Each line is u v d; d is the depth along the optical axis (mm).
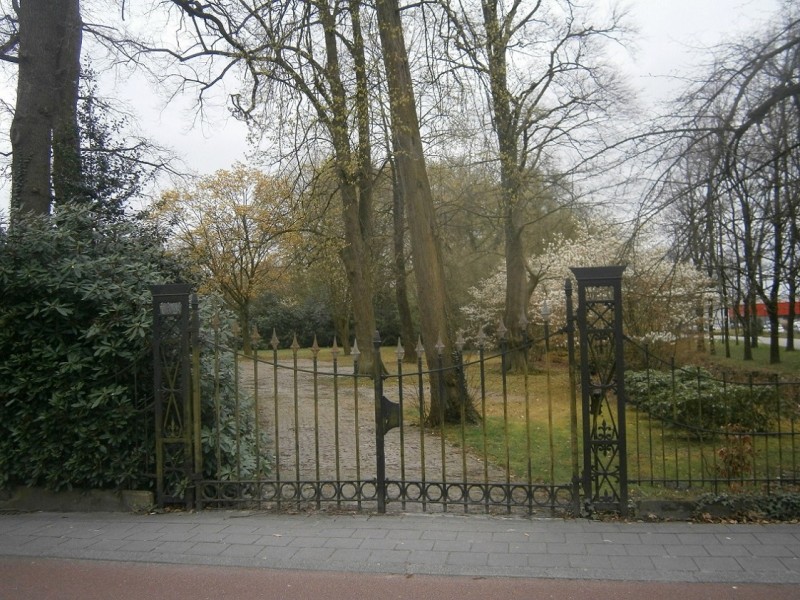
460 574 4699
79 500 6570
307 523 5926
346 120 12812
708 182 8078
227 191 28859
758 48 7961
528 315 21516
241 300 29875
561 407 14312
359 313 21688
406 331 29594
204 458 6637
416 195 11469
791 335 26406
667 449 9266
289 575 4785
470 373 14531
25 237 6812
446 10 11477
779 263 9352
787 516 5734
